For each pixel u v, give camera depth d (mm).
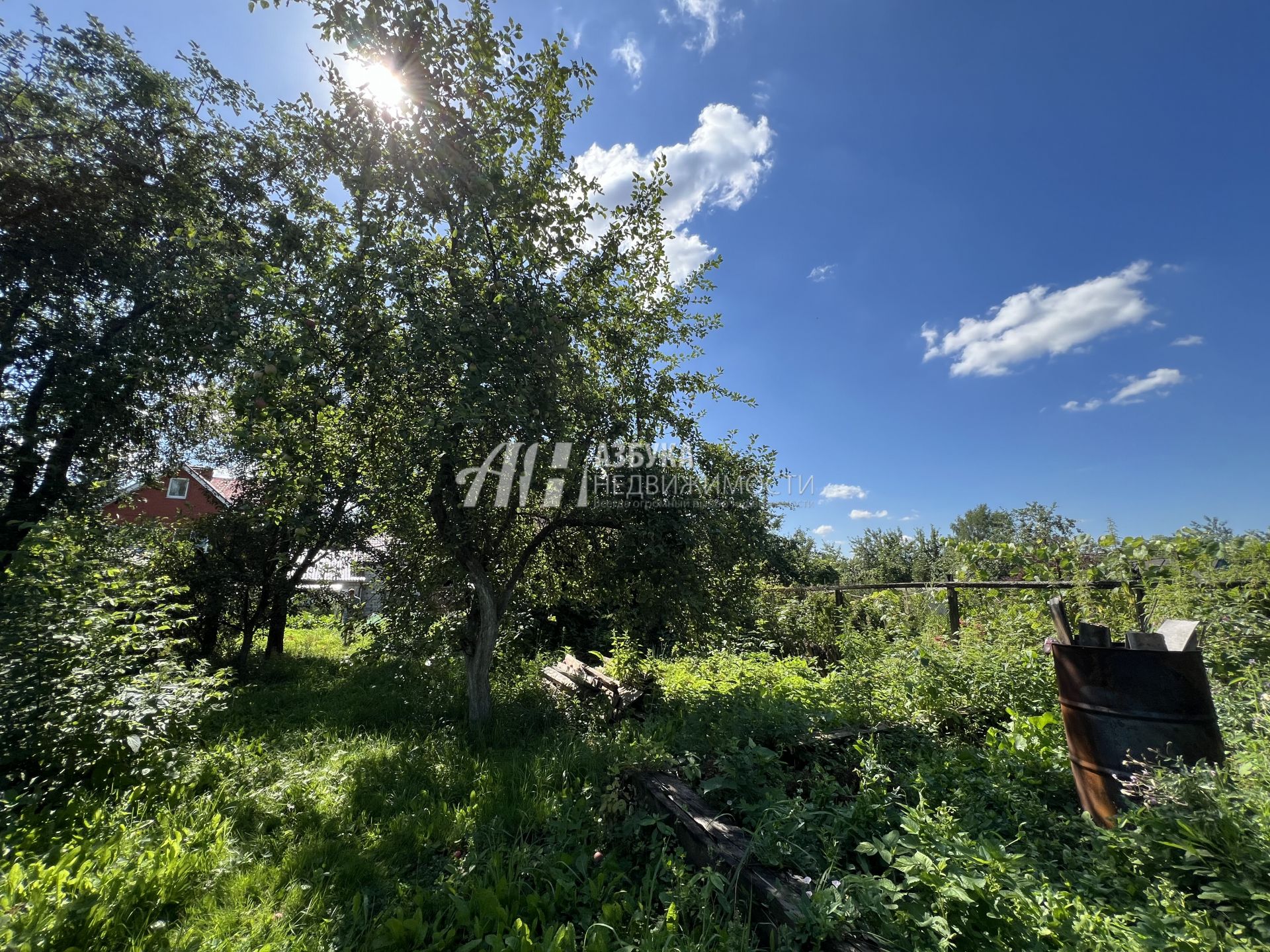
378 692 7090
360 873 2912
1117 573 5234
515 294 4602
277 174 9445
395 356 4219
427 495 5113
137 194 9430
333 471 5691
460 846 3176
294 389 4422
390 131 4371
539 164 4812
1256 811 2119
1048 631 4977
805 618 8352
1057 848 2564
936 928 1834
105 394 9469
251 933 2432
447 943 2322
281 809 3580
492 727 5230
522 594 6383
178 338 8977
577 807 3342
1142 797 2469
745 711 3936
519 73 4586
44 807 3328
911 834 2350
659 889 2582
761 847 2424
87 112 9727
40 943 2141
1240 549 4707
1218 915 1856
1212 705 2697
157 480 12078
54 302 9508
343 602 9734
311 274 4242
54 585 4266
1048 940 1785
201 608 9062
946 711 4113
